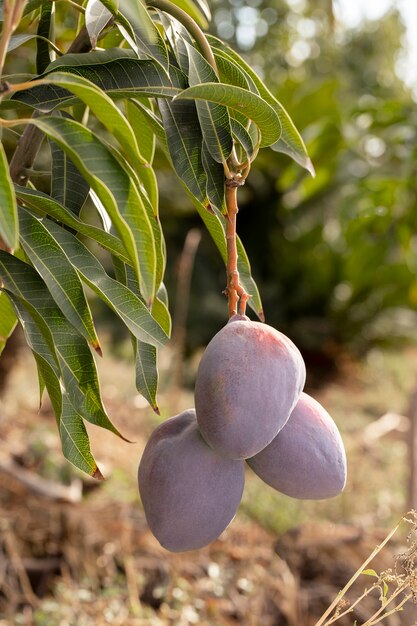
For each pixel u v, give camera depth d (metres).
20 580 2.47
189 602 2.44
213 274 5.46
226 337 0.90
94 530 2.62
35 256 0.96
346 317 6.04
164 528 0.91
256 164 4.35
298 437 0.92
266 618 2.37
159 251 1.06
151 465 0.92
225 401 0.87
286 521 3.07
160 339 1.01
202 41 1.02
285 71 7.51
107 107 0.87
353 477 3.63
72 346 1.00
